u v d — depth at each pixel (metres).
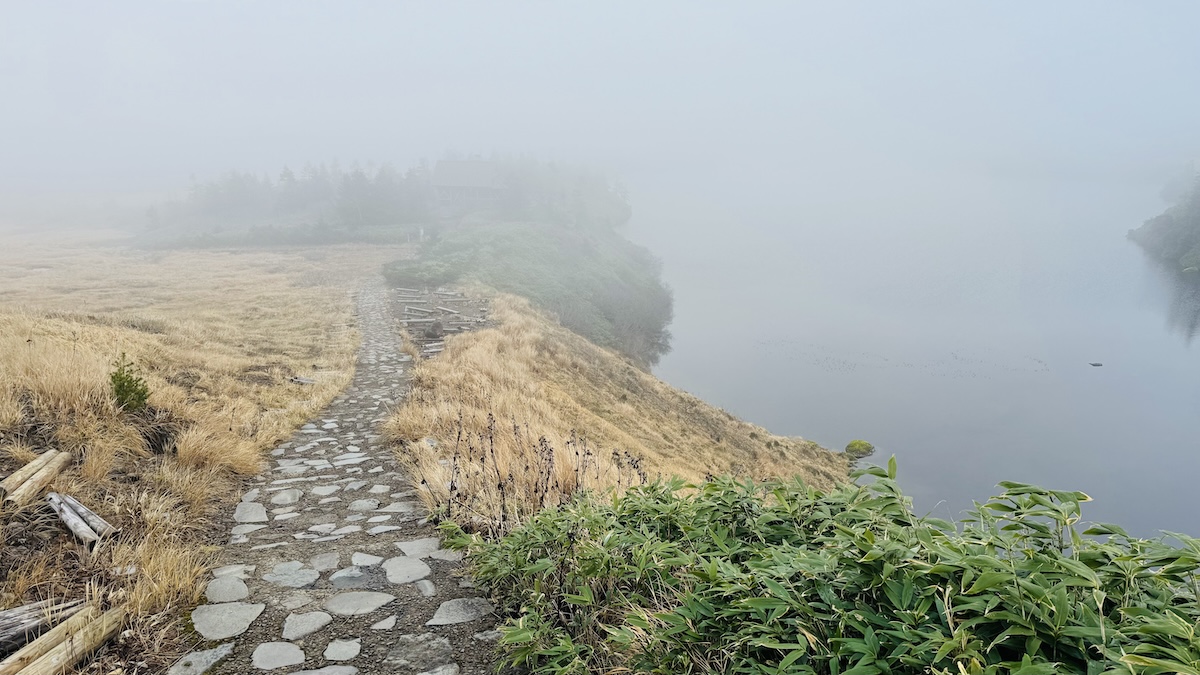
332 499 6.22
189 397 8.99
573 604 3.06
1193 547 1.66
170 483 5.59
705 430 21.19
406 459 7.54
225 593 3.87
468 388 12.17
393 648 3.21
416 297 30.09
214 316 21.97
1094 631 1.52
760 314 62.28
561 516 3.64
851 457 27.20
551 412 12.29
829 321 59.72
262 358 14.64
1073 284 75.25
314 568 4.33
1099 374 42.97
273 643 3.27
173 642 3.26
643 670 2.39
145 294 29.78
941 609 1.80
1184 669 1.21
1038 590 1.61
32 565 3.79
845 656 1.93
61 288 32.03
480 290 32.31
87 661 3.01
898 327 57.31
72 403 6.13
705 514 3.09
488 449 7.35
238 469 6.87
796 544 2.72
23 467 4.79
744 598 2.24
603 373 21.58
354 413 10.73
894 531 2.19
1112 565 1.80
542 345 20.31
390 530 5.23
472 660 3.09
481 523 4.82
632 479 6.36
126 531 4.51
